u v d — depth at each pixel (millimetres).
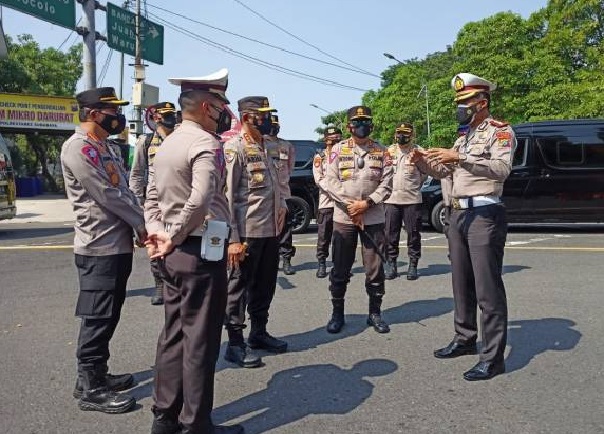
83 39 13109
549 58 23891
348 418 3293
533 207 10859
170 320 2973
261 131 4359
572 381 3762
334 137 7434
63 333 4926
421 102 35125
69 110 26562
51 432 3143
